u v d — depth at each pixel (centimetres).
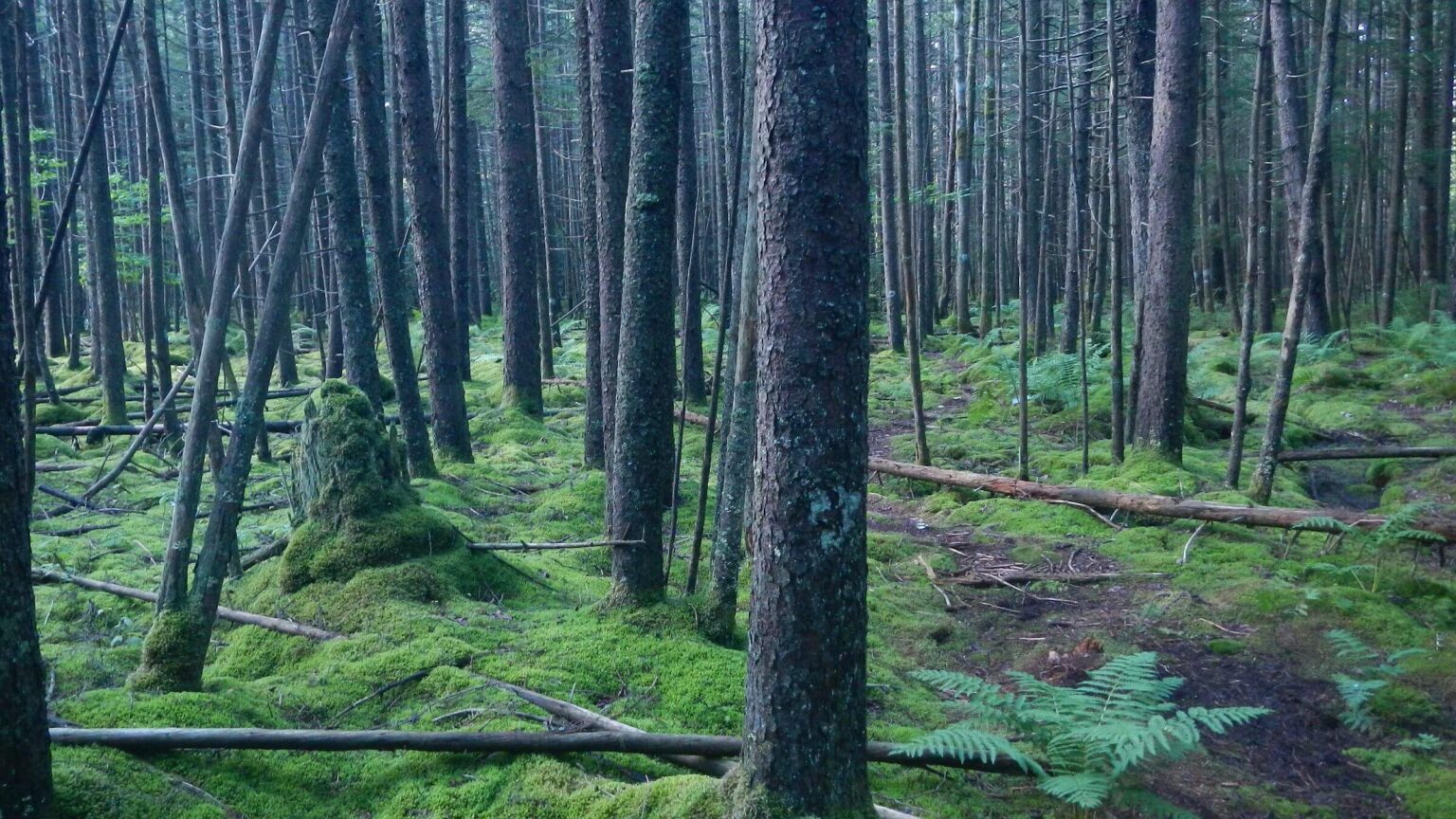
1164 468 952
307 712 434
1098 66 1577
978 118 2375
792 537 304
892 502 949
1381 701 526
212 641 526
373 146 831
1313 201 816
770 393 304
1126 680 465
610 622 527
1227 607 643
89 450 1088
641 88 520
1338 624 609
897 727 471
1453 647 577
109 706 390
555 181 2591
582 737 388
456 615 534
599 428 916
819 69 286
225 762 373
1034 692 477
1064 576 722
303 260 2288
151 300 906
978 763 420
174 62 2142
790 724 310
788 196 292
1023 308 930
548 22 2191
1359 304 2172
